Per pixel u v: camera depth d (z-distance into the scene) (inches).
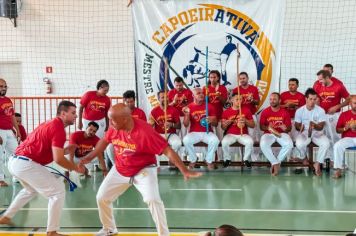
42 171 170.2
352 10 413.7
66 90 470.3
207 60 322.7
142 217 205.2
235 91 326.0
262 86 337.4
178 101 327.9
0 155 274.7
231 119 313.9
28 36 468.1
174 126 316.5
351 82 420.8
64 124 171.5
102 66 462.6
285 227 187.5
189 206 224.8
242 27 335.3
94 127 285.4
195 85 342.6
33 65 471.8
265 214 208.2
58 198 169.8
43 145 167.3
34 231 184.2
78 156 289.4
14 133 302.8
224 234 68.4
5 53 473.4
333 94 314.2
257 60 336.2
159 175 309.7
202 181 287.3
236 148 348.5
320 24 420.5
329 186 268.7
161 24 339.9
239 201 234.1
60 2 459.5
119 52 458.0
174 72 342.3
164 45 341.1
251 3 332.5
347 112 294.7
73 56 465.1
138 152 157.5
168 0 337.4
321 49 422.9
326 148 295.7
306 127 306.7
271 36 333.1
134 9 340.5
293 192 253.4
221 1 334.6
